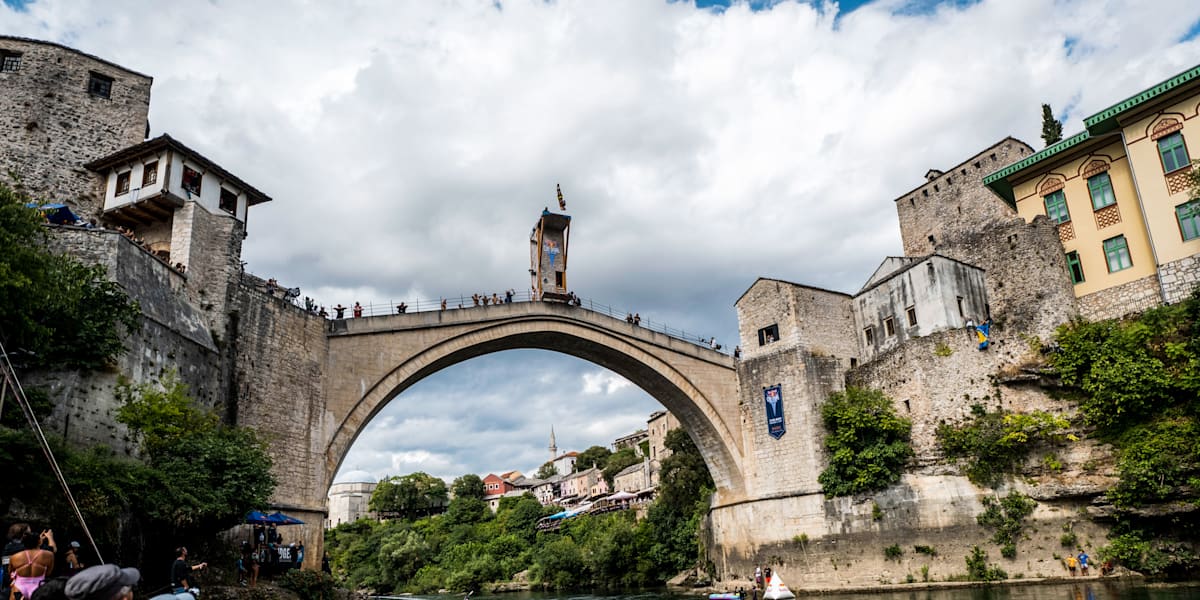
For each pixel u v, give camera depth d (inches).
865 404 1633.9
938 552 1455.5
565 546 2751.0
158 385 980.6
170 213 1245.1
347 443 1366.9
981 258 1676.9
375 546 3720.5
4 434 639.8
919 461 1535.4
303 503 1256.2
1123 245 1456.7
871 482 1553.9
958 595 1263.5
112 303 888.3
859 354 1796.3
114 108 1401.3
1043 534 1358.3
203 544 973.8
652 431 3575.3
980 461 1457.9
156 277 1048.2
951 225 2075.5
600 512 3068.4
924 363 1593.3
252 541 1143.6
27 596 379.6
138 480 782.5
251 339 1218.0
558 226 1796.3
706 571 2022.6
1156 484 1213.7
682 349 1843.0
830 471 1619.1
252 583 985.5
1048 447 1397.6
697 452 2251.5
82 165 1327.5
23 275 728.3
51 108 1334.9
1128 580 1235.2
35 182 1280.8
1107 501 1288.1
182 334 1064.2
